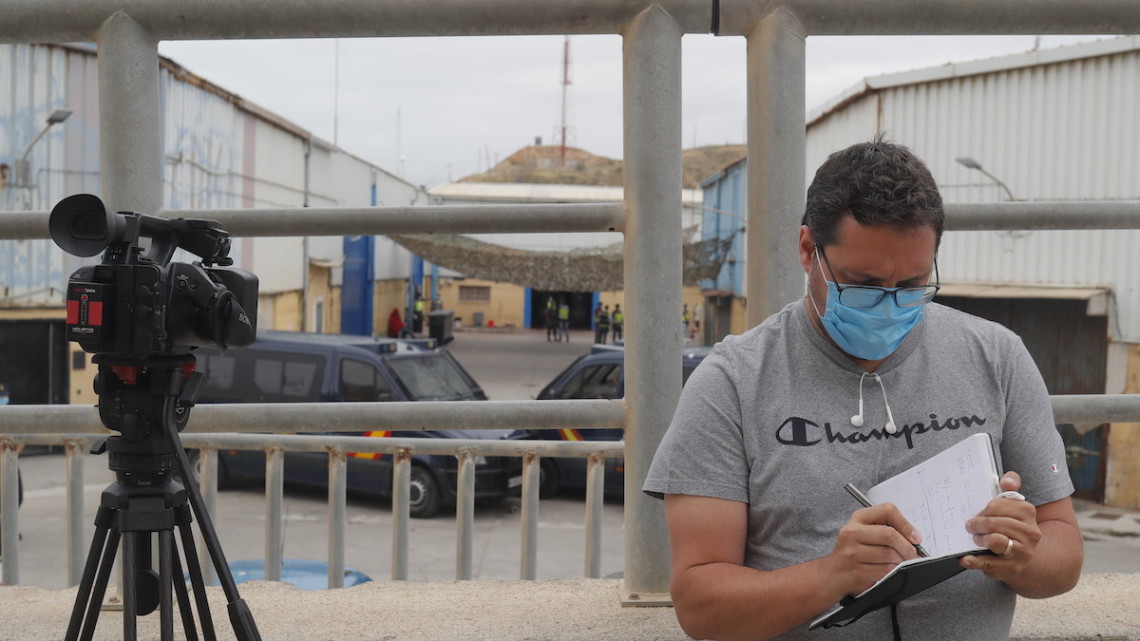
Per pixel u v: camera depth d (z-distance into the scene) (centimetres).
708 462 147
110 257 166
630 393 212
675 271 209
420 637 201
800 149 209
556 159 11594
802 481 144
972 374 150
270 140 2284
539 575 927
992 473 135
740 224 2661
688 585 144
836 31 208
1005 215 208
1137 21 205
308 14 205
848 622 141
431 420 211
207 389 1198
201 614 178
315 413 210
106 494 173
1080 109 1406
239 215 208
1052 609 210
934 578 133
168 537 174
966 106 1527
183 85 1723
